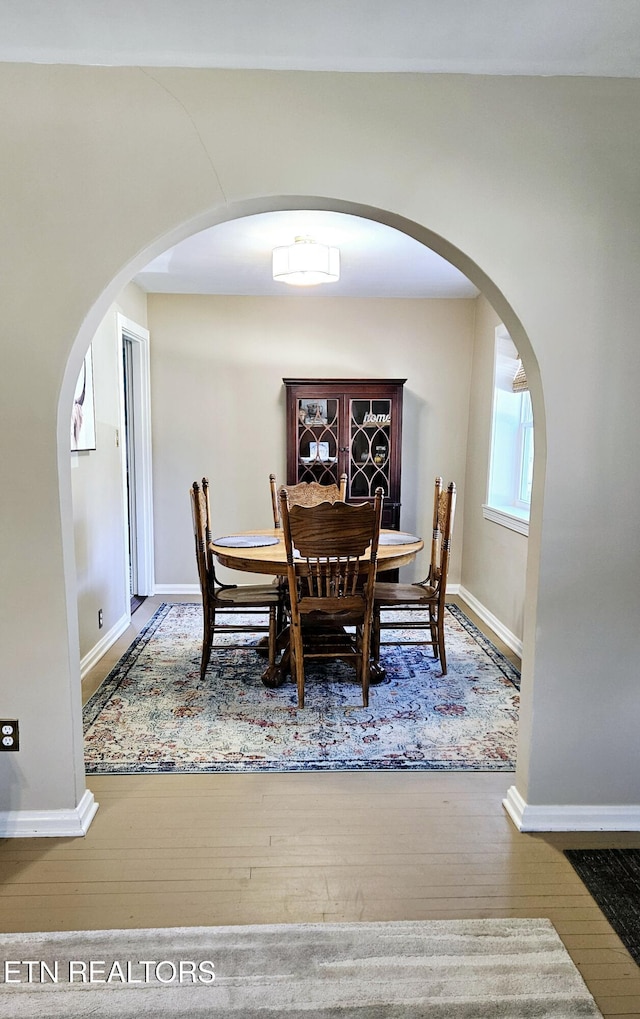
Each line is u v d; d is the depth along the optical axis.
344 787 2.28
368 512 2.71
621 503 1.97
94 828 2.04
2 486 1.89
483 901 1.74
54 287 1.82
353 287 4.35
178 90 1.77
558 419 1.93
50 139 1.78
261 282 4.25
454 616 4.40
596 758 2.06
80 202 1.80
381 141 1.82
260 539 3.46
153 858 1.90
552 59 1.76
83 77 1.76
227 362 4.71
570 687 2.04
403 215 1.85
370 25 1.60
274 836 2.00
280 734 2.66
